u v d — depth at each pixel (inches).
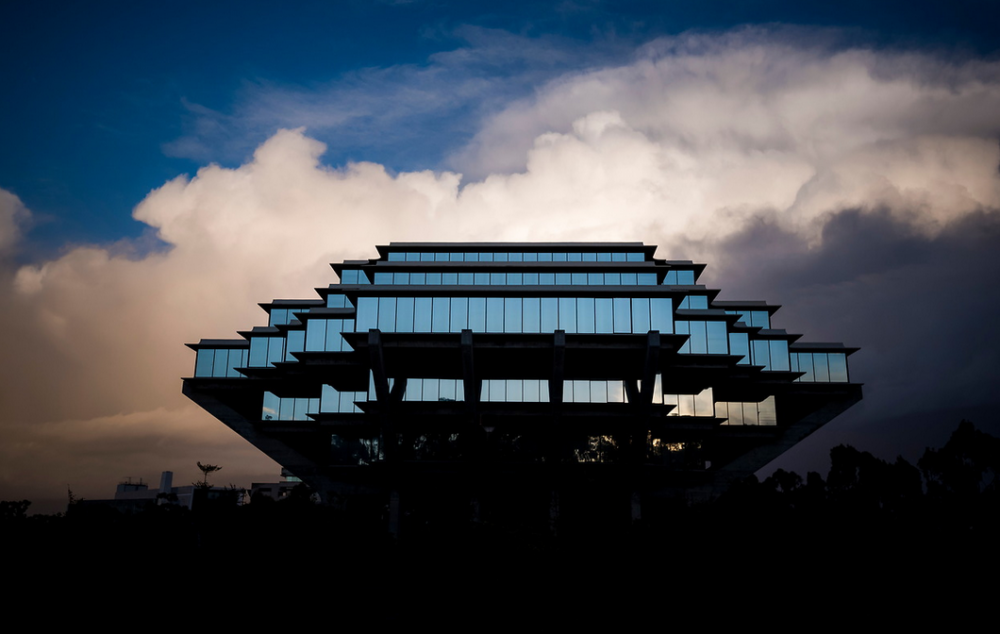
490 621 1063.0
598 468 2284.7
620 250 2805.1
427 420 2282.2
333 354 2321.6
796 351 2672.2
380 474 2452.0
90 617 871.1
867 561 1037.8
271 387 2613.2
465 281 2524.6
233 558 1057.5
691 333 2357.3
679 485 2536.9
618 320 2223.2
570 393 2218.3
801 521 1115.3
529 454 2272.4
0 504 999.6
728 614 1003.3
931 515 1186.6
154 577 962.1
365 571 1163.9
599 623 1049.5
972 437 1512.1
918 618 951.0
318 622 995.3
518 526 1450.5
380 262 2755.9
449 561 1202.0
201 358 2689.5
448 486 2427.4
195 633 893.8
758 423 2586.1
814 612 973.8
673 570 1079.0
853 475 1533.0
